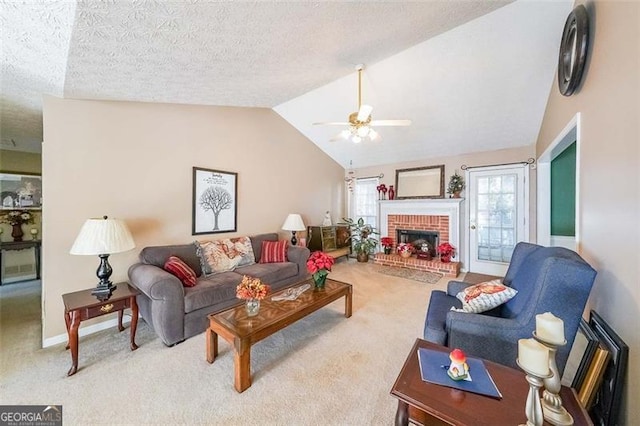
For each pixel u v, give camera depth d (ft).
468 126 13.39
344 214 21.04
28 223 13.97
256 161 13.73
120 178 8.86
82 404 5.20
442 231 16.51
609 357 4.10
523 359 2.83
